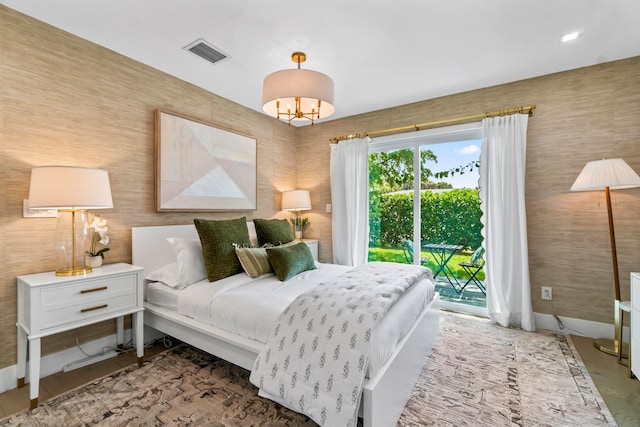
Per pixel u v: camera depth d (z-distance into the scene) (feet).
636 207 8.02
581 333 8.64
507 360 7.22
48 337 6.70
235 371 6.75
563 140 8.87
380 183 12.57
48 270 6.64
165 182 8.74
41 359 6.57
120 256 7.88
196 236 9.53
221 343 6.12
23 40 6.25
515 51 7.79
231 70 8.73
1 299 6.03
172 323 7.11
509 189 9.36
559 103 8.95
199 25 6.63
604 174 7.29
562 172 8.89
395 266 8.27
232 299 6.43
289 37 7.09
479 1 5.91
